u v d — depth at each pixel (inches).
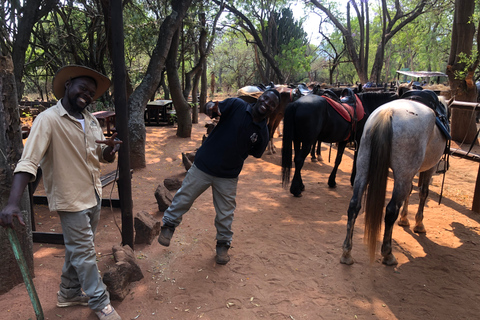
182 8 320.8
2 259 119.6
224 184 141.4
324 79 2110.0
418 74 855.7
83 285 105.3
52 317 111.7
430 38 1266.0
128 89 442.0
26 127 335.9
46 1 463.2
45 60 639.8
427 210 225.3
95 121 110.4
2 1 426.3
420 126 148.2
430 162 172.6
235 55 1533.0
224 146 134.0
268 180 285.1
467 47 421.7
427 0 973.2
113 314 108.5
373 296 134.2
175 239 173.2
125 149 141.8
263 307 125.1
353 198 154.6
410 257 164.9
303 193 253.1
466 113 435.8
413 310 126.5
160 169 303.7
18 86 426.9
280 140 455.5
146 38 469.7
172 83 421.1
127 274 128.0
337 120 236.7
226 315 120.1
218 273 145.4
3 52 117.6
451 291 138.9
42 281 129.3
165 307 122.6
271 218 206.5
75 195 99.6
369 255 153.1
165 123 565.9
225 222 147.3
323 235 185.0
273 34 1179.3
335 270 151.2
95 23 560.1
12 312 112.2
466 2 409.7
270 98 129.5
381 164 141.9
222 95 1524.4
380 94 259.1
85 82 100.0
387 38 1032.2
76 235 101.2
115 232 175.9
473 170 324.8
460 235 188.9
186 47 605.9
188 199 139.9
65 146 97.9
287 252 165.5
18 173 87.1
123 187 144.8
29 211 127.7
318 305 127.4
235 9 961.5
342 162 347.6
